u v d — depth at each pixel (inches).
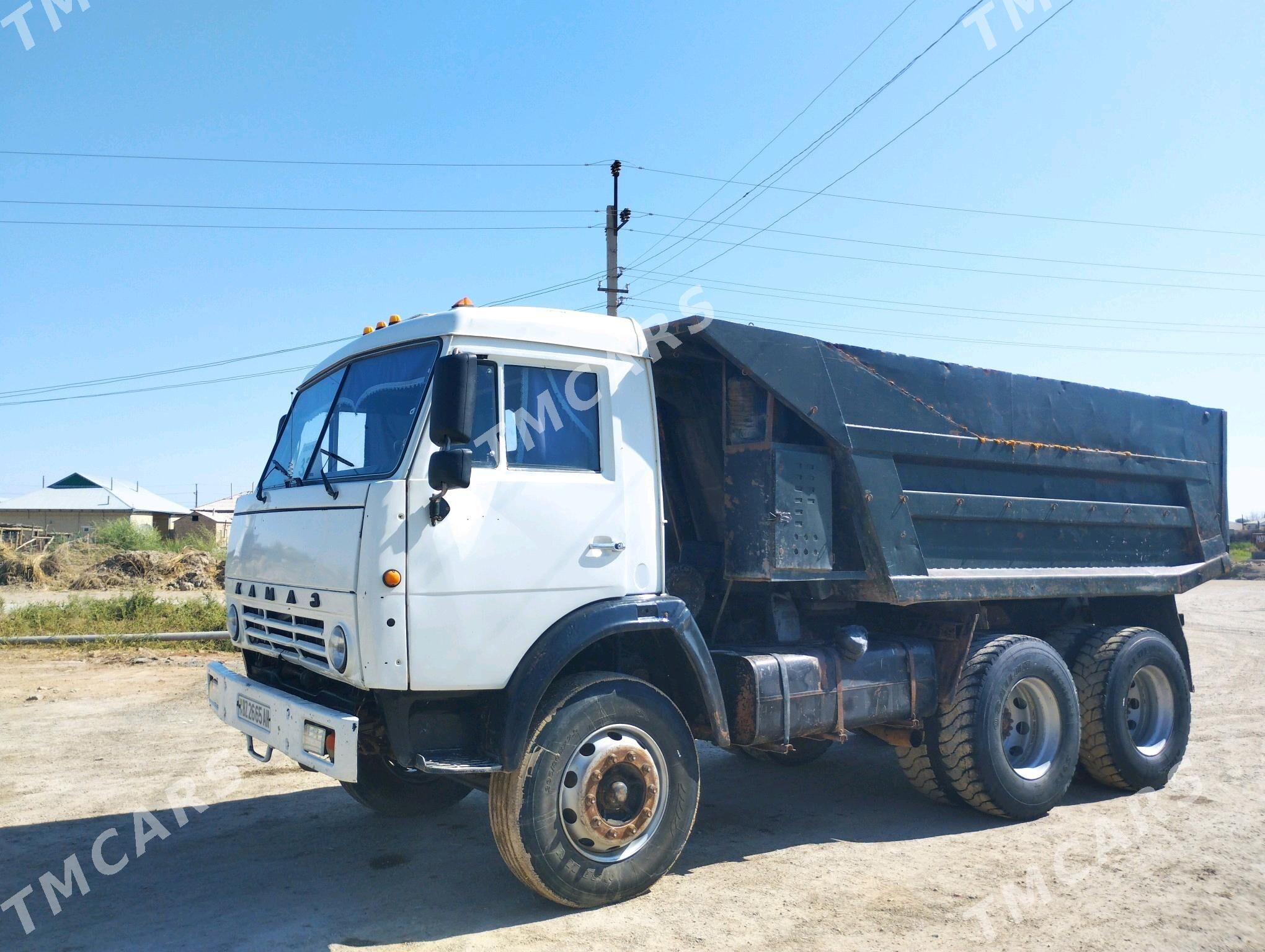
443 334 169.0
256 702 177.8
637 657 193.8
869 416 219.6
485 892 178.9
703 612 219.5
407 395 168.2
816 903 173.9
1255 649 581.3
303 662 174.7
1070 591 261.6
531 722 163.9
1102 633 271.7
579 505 173.6
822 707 205.2
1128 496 286.8
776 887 182.7
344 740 149.3
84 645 530.9
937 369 236.4
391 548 153.2
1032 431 256.4
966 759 225.8
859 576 219.5
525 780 161.6
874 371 223.3
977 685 228.4
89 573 1022.4
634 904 172.4
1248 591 1182.9
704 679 183.8
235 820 226.4
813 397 209.2
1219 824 228.5
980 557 244.4
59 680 426.0
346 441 180.2
